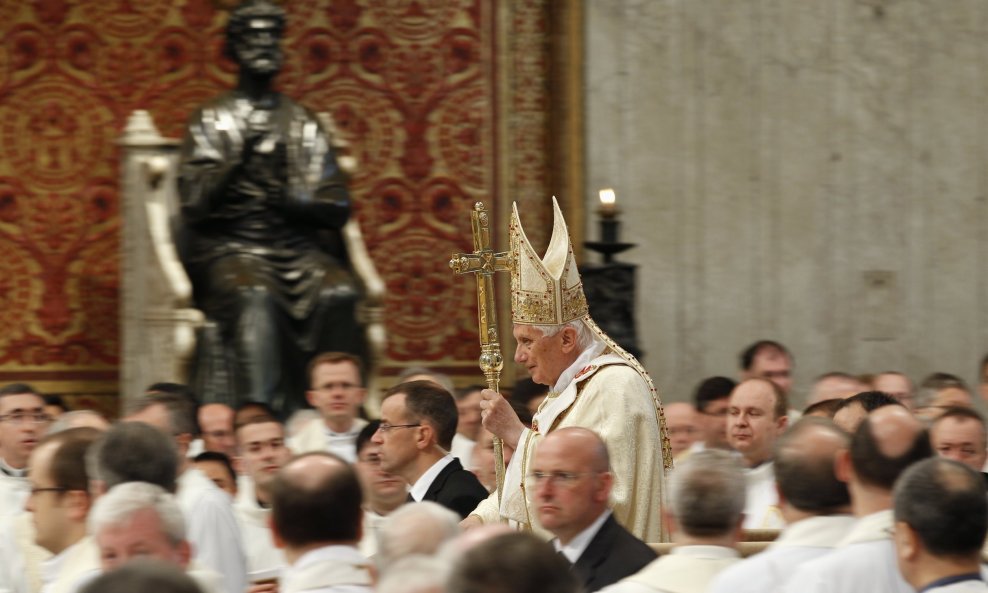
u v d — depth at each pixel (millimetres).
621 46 43062
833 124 43938
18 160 41938
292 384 35938
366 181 43312
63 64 42125
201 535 19859
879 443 14938
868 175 44062
